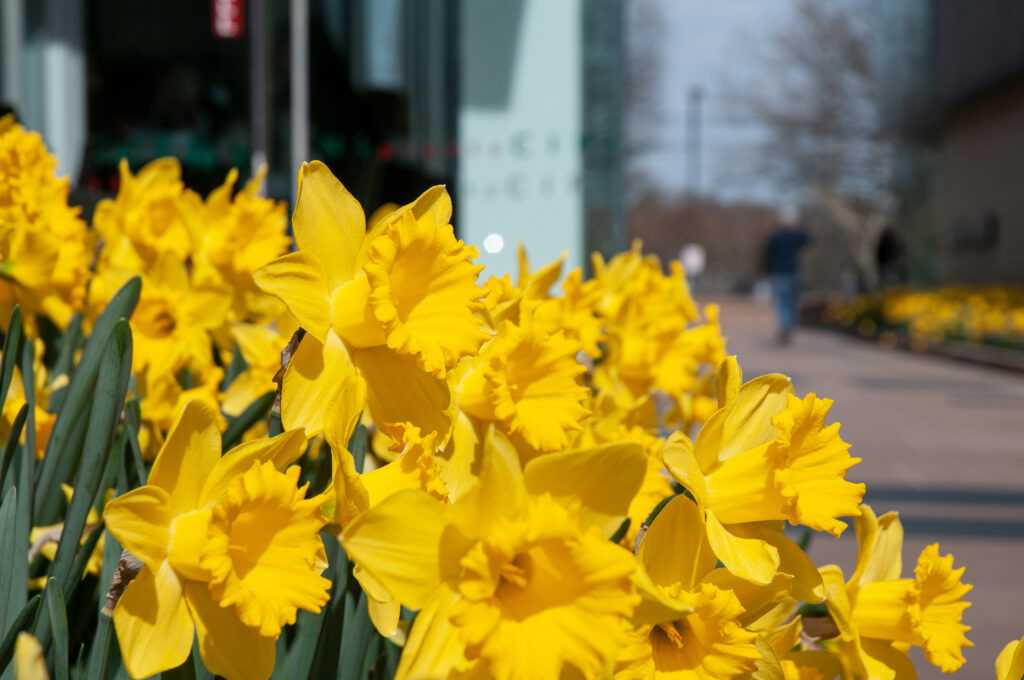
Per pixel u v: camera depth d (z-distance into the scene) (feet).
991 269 53.57
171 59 13.98
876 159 82.53
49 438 2.50
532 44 15.58
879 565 2.49
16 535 2.20
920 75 62.54
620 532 2.08
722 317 71.10
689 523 2.15
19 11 15.42
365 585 2.02
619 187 15.89
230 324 3.32
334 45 13.85
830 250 114.01
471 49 15.42
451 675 1.89
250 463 2.01
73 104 15.23
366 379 2.13
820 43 82.89
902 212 79.00
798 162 84.79
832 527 2.14
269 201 3.41
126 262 3.33
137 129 14.15
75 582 2.16
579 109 15.64
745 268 133.39
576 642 1.86
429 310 2.14
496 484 1.91
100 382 2.18
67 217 2.88
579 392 2.17
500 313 2.30
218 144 13.89
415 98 14.60
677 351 3.32
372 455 2.65
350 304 2.11
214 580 1.91
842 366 32.99
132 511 1.96
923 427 19.43
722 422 2.16
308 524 1.97
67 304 2.90
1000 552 10.53
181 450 1.99
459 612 1.84
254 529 1.97
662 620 1.96
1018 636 8.02
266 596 1.94
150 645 1.98
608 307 3.37
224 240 3.32
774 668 2.15
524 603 1.90
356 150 13.55
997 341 34.73
